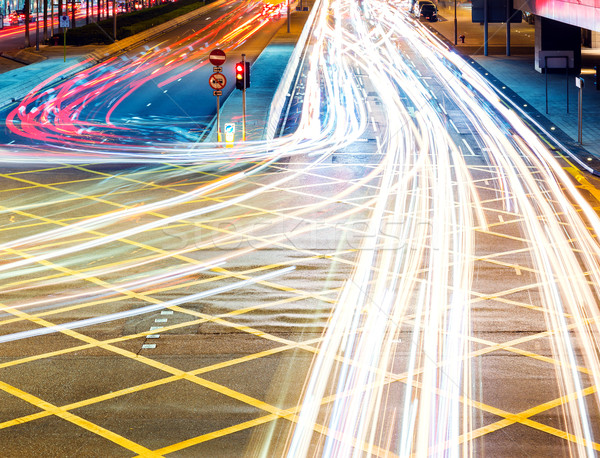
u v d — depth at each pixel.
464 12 110.44
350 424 12.19
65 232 23.98
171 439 11.76
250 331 16.19
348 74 62.19
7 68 63.62
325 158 35.16
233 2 125.75
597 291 18.42
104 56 71.56
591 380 13.68
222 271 20.19
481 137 39.56
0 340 15.87
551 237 22.95
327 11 109.69
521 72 61.25
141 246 22.45
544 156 35.22
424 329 16.16
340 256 21.30
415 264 20.55
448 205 26.73
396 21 99.00
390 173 31.92
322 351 15.10
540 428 11.99
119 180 31.00
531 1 57.47
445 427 12.05
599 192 28.61
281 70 60.44
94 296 18.52
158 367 14.46
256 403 12.94
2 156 35.72
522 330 16.06
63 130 42.50
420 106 48.91
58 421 12.36
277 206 26.80
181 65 65.25
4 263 21.09
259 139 39.62
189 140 39.62
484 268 20.17
